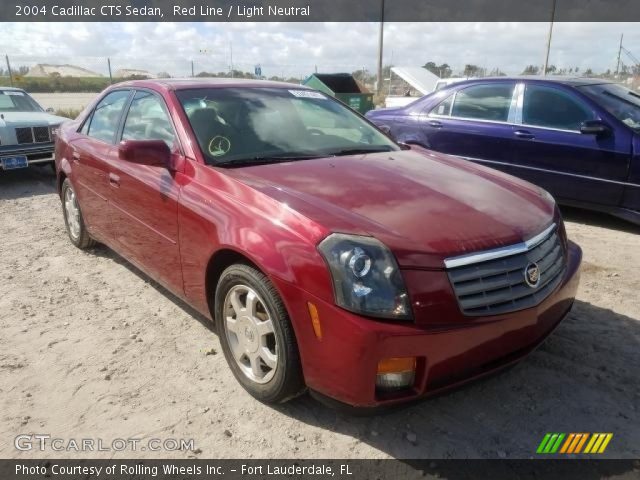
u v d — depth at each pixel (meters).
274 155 3.38
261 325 2.69
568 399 2.88
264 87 4.06
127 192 3.77
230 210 2.80
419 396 2.31
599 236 5.53
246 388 2.90
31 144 8.59
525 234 2.60
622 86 6.54
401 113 7.38
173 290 3.49
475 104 6.66
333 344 2.30
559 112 5.95
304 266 2.37
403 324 2.23
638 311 3.85
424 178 3.12
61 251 5.23
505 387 2.98
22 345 3.45
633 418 2.73
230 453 2.51
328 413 2.78
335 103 4.30
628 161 5.39
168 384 3.03
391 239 2.34
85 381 3.05
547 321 2.68
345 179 2.98
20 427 2.68
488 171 3.54
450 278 2.31
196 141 3.30
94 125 4.65
